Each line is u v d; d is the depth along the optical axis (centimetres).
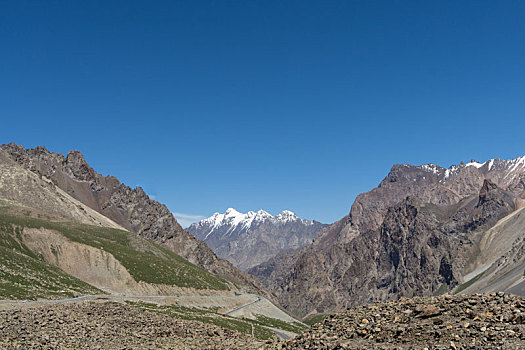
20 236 15662
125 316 5169
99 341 4012
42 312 4634
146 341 4275
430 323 2961
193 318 10656
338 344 2884
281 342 3538
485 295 3222
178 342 4400
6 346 3406
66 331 4094
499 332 2623
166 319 5403
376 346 2755
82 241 16675
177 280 17462
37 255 15162
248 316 16912
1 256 11050
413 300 3488
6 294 7706
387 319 3216
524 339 2508
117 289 15000
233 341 4584
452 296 3356
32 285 9500
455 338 2659
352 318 3416
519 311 2834
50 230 16612
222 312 16538
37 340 3688
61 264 15338
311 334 3384
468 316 2956
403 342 2784
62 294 9731
